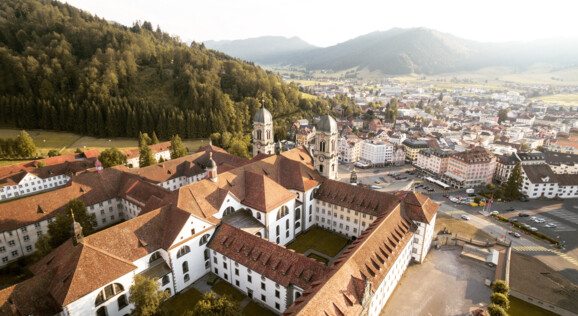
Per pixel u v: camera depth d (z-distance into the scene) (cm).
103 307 6156
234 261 7438
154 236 7175
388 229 7769
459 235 11044
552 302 7819
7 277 8294
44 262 6506
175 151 17638
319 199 10519
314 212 10819
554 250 10306
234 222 8600
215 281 7931
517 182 14388
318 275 6381
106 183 10906
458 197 14475
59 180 14675
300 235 10325
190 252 7531
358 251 6581
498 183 17112
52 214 9550
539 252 10150
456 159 16650
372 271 6481
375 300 6525
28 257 9094
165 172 12756
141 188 10450
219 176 8962
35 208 9362
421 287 7956
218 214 8369
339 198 10219
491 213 12762
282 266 6838
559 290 8288
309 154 12194
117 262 6297
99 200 10488
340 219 10250
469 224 11956
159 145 18338
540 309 7612
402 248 7744
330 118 10800
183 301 7269
